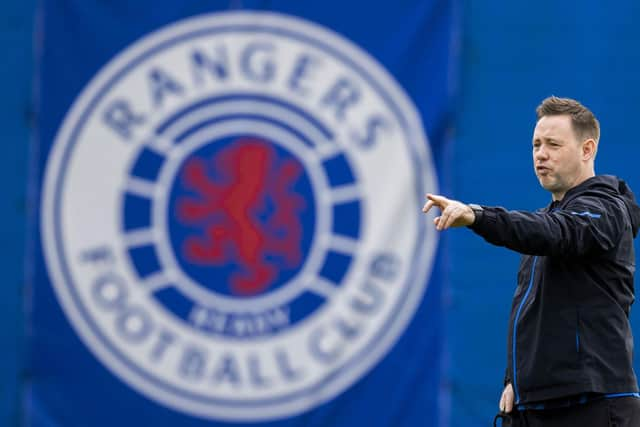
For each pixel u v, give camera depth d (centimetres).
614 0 1670
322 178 1688
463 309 1641
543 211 976
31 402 1664
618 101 1655
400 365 1641
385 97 1689
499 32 1681
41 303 1686
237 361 1664
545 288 930
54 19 1734
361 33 1705
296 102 1705
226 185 1698
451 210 849
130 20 1730
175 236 1695
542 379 920
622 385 911
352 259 1669
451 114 1673
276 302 1673
